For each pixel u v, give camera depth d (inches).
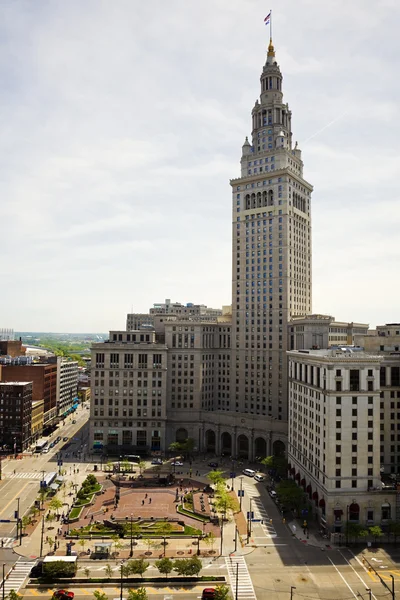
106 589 3427.7
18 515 4694.9
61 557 3634.4
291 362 6008.9
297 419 5674.2
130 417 7632.9
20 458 7180.1
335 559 3924.7
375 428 4554.6
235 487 5895.7
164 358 7731.3
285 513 5002.5
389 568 3782.0
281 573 3666.3
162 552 4005.9
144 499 5310.0
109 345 7706.7
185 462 7155.5
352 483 4473.4
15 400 7642.7
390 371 5364.2
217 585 3405.5
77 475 6279.5
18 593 3336.6
